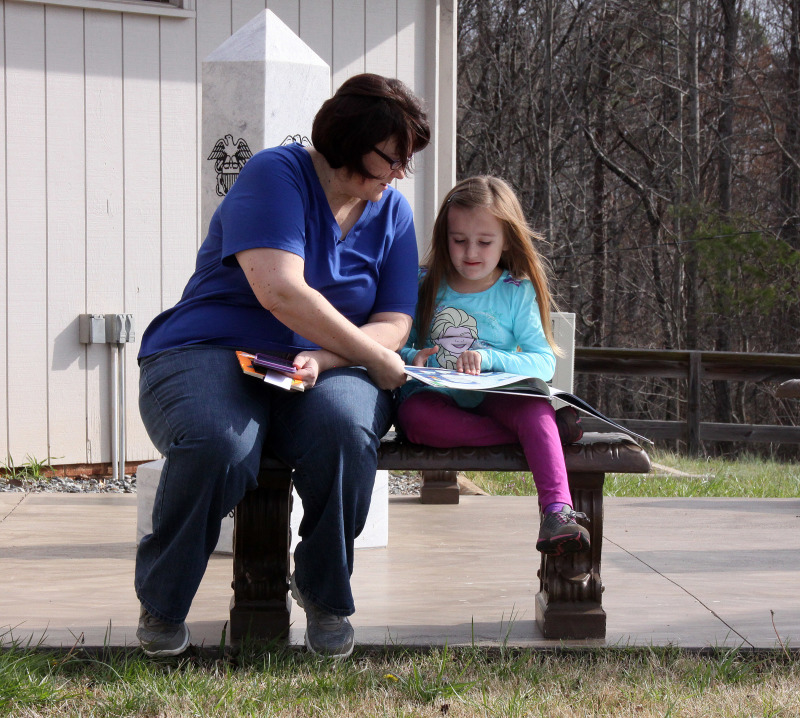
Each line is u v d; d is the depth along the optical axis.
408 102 2.72
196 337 2.77
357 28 7.14
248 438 2.57
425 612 3.29
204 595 3.48
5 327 6.29
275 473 2.89
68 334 6.48
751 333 19.62
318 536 2.68
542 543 2.66
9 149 6.27
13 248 6.30
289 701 2.51
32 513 4.89
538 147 20.80
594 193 21.62
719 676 2.74
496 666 2.79
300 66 4.06
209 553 2.67
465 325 3.11
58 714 2.40
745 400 22.27
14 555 4.01
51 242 6.41
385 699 2.54
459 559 4.08
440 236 3.12
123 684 2.56
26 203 6.33
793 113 20.03
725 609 3.36
